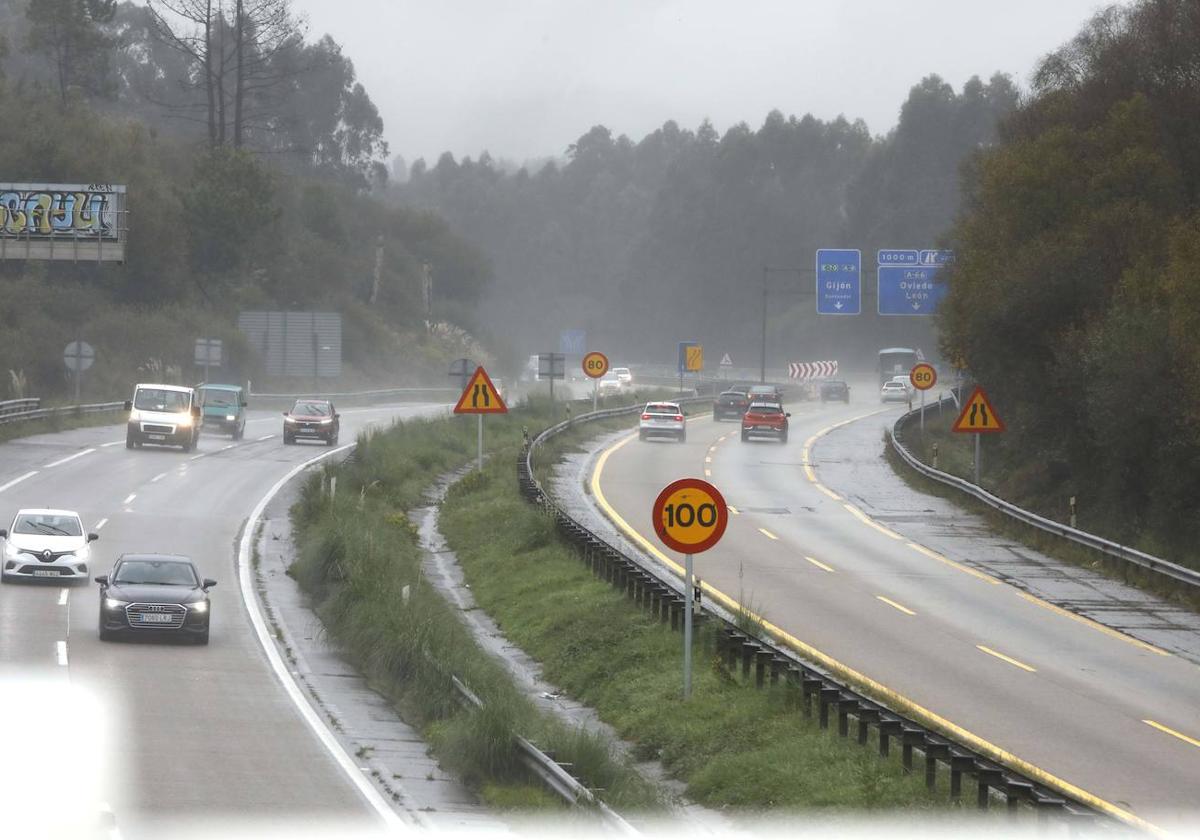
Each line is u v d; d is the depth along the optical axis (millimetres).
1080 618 117250
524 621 113562
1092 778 69000
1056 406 190750
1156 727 81062
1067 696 88438
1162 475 161625
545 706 90000
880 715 66750
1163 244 176875
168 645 101938
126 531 151250
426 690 84375
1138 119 195000
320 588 123500
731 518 172500
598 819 55250
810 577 132375
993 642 105500
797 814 59219
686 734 76062
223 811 58531
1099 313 182750
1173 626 115438
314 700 87250
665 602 99562
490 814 61438
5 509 158500
